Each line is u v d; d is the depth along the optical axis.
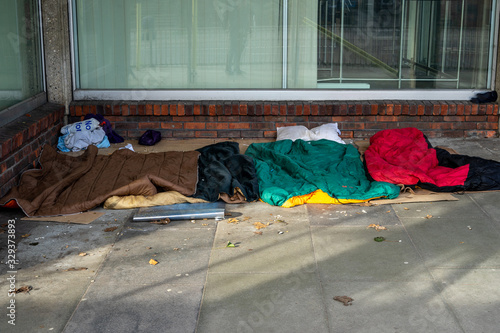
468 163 5.67
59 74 6.84
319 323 3.18
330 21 7.14
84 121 6.76
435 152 5.93
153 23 7.13
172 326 3.16
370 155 5.96
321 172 5.61
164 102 7.10
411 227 4.55
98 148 6.69
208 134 7.17
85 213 4.91
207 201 5.12
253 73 7.30
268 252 4.11
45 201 4.98
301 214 4.87
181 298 3.46
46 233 4.50
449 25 7.19
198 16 7.12
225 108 7.03
